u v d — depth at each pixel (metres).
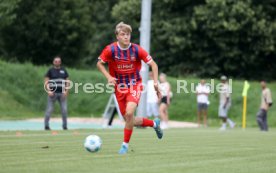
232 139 47.50
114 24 174.38
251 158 30.25
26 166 25.23
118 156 30.03
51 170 23.88
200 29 136.50
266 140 46.50
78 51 158.75
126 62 31.36
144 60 31.45
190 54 141.62
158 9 142.75
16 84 107.12
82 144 38.31
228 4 131.62
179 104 108.00
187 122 101.38
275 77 145.12
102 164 26.20
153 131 59.88
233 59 140.25
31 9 146.62
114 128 69.06
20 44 151.50
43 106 106.19
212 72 140.50
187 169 24.86
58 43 152.62
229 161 28.55
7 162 26.80
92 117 105.38
